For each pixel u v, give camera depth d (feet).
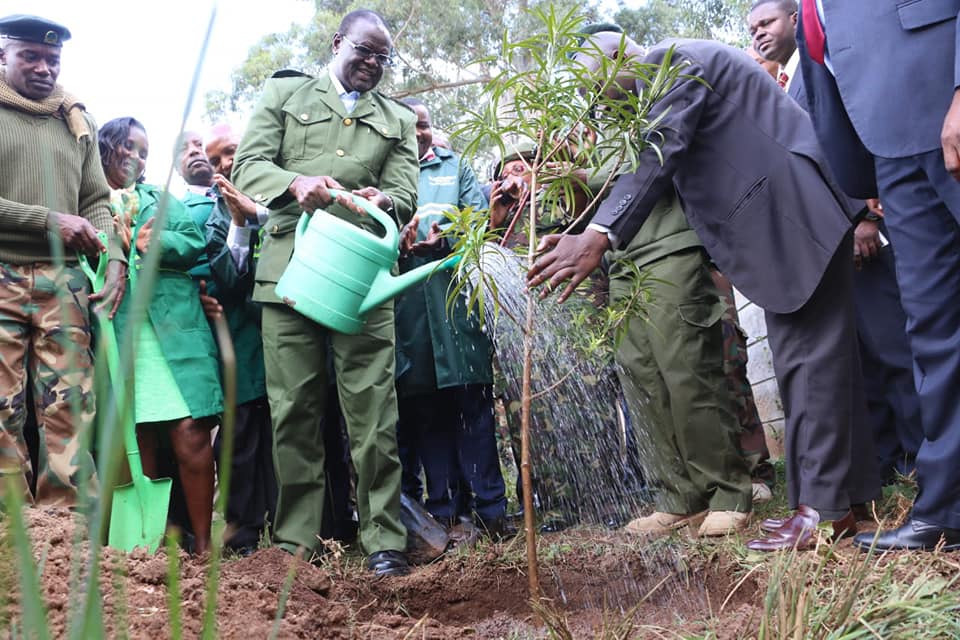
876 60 9.17
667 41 11.05
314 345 11.70
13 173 11.78
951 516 8.88
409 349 13.66
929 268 9.06
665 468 12.41
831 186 10.50
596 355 11.99
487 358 13.75
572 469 13.17
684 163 10.95
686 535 11.53
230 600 6.75
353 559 12.10
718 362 12.05
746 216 10.64
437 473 14.02
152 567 6.82
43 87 12.17
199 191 15.25
